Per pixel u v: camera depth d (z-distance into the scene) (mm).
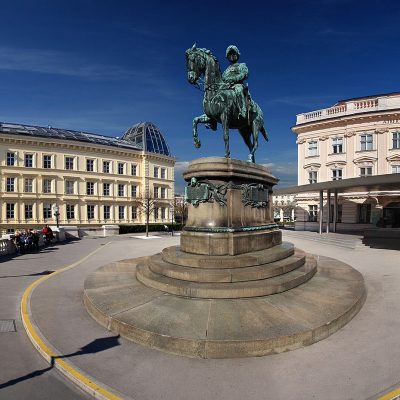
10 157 43750
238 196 9195
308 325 5816
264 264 8617
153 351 5449
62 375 4922
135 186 54844
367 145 34406
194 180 8906
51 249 20297
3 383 4711
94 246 22219
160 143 60031
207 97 9531
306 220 38031
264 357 5211
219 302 6863
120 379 4629
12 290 9750
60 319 7004
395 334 6047
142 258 13070
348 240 21266
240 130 11195
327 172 36594
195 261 8211
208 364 5020
